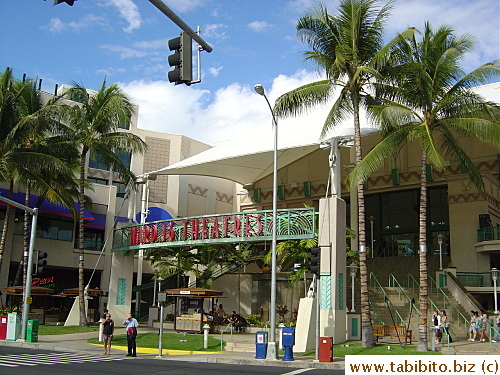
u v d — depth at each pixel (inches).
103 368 642.2
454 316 1099.3
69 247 1662.2
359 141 916.0
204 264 1462.8
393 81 912.3
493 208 1540.4
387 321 1085.1
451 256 1493.6
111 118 1295.5
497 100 1217.4
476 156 1537.9
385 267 1504.7
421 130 828.6
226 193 2080.5
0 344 962.1
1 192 1491.1
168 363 730.8
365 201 1780.3
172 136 1953.7
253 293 1423.5
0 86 1214.3
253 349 914.7
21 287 1296.8
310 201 1795.0
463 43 851.4
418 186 1626.5
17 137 1219.2
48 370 603.8
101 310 1675.7
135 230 1273.4
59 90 1844.2
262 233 1048.2
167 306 1425.9
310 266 799.1
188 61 419.5
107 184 1812.3
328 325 916.0
